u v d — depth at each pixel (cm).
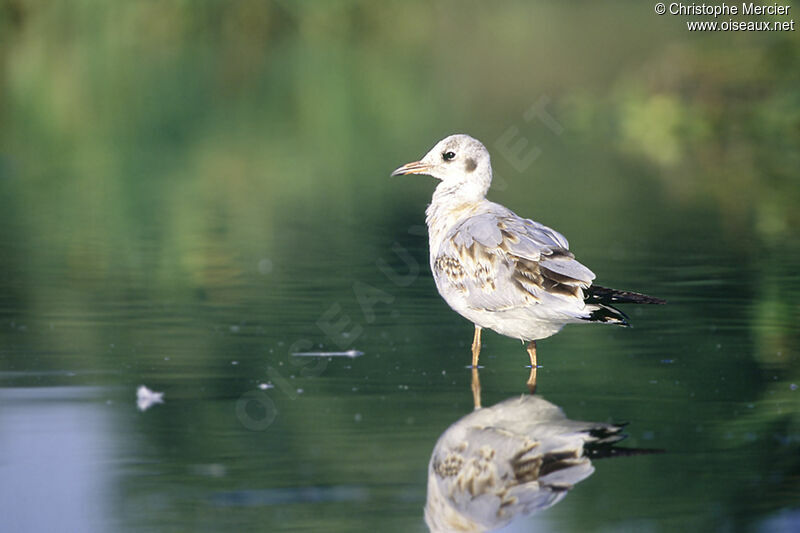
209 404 984
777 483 798
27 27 4553
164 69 4334
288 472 821
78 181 2472
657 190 2378
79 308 1352
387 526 733
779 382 1049
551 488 795
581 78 4103
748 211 2114
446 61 4672
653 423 930
